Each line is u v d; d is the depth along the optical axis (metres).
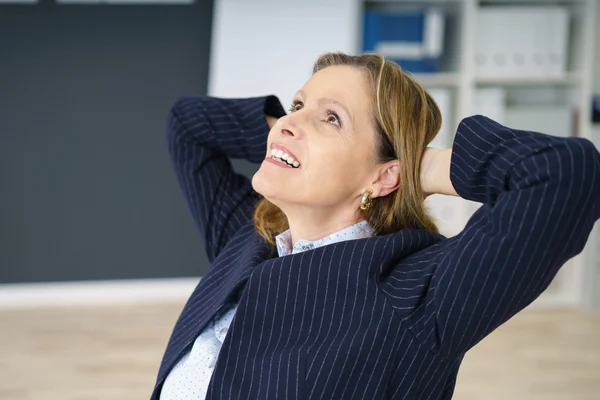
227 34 4.08
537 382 3.23
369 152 1.16
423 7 4.36
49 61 4.16
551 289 4.54
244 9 4.07
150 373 3.23
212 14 4.23
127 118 4.25
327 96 1.15
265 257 1.21
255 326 1.09
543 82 4.34
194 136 1.43
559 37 4.21
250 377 1.07
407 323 1.01
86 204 4.28
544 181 0.92
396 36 4.10
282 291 1.08
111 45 4.19
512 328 3.97
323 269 1.06
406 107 1.15
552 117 4.27
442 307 0.97
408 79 1.17
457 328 0.96
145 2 4.18
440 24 4.10
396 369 1.02
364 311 1.03
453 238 1.05
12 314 3.98
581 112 4.32
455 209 4.20
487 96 4.22
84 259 4.30
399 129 1.14
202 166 1.42
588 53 4.27
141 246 4.34
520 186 0.94
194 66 4.26
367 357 1.01
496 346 3.68
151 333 3.74
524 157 0.95
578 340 3.80
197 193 1.40
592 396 3.10
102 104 4.23
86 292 4.27
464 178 1.04
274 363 1.05
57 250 4.27
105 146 4.25
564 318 4.16
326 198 1.15
